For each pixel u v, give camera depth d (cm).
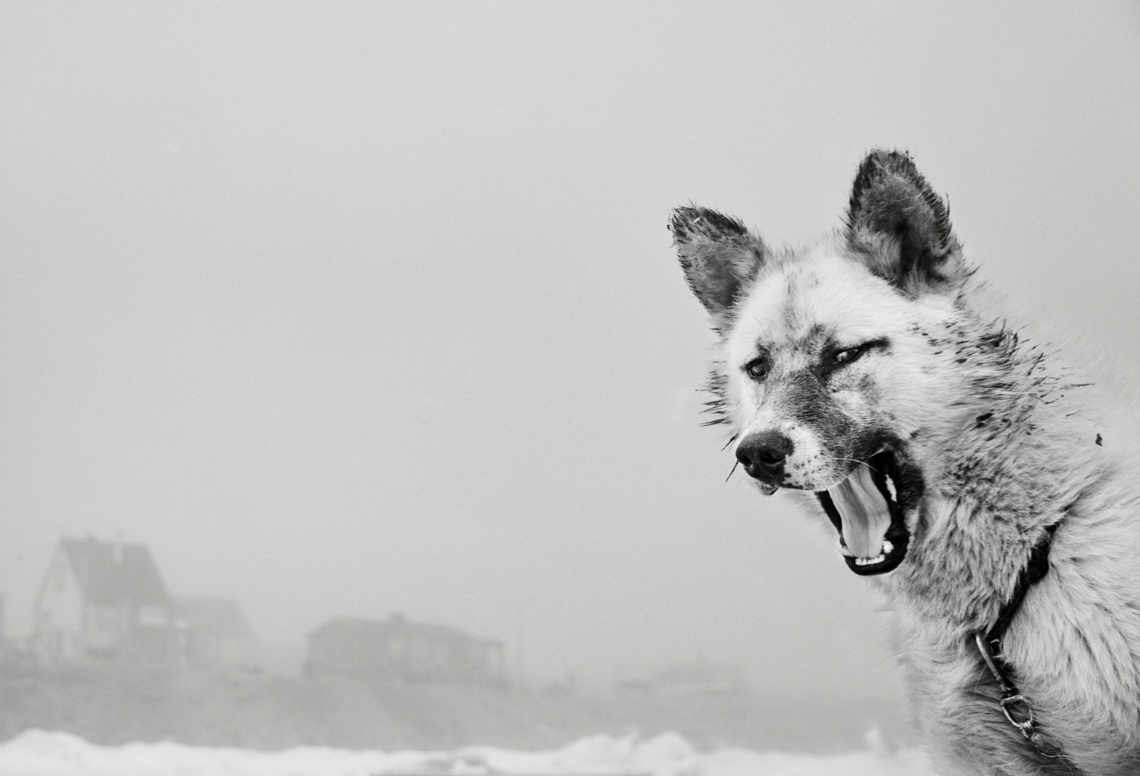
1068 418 313
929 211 334
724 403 389
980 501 313
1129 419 321
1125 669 283
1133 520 292
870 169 340
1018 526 306
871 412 327
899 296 339
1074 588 294
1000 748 319
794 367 339
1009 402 315
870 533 334
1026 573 304
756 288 377
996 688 315
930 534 322
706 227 392
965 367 322
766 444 321
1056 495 302
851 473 335
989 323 331
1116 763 297
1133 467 303
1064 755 306
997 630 310
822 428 325
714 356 396
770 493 331
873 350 330
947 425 320
